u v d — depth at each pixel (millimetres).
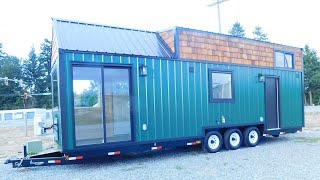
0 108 51438
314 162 7254
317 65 51938
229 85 9727
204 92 9055
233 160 7848
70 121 6762
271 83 11078
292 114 11617
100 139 7168
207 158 8242
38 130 8805
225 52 9719
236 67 9953
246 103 10109
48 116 20719
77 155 6926
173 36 8719
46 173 7055
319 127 16516
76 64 6910
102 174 6750
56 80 7422
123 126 7520
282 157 7992
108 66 7379
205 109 9031
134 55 7766
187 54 8805
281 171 6465
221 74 9555
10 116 29297
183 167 7215
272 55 11148
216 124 9242
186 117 8609
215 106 9266
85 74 7055
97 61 7199
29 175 6898
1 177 6785
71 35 7684
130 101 7633
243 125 9922
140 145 7770
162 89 8195
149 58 8023
